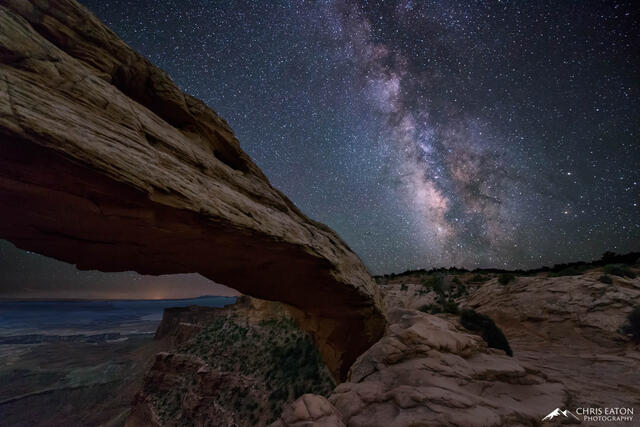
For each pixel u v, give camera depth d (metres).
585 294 18.31
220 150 9.25
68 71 4.78
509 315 19.89
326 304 12.56
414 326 8.49
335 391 6.03
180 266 7.85
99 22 6.14
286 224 9.05
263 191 9.54
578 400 6.59
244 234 7.12
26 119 3.75
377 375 6.56
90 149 4.31
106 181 4.59
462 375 6.36
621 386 7.88
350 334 14.59
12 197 4.57
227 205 6.80
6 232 5.46
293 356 30.83
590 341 14.73
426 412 4.72
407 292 33.72
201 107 8.63
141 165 5.02
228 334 42.75
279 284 10.39
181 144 6.80
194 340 46.53
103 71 6.02
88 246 6.20
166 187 5.31
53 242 5.93
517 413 5.05
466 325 10.90
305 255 9.30
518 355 13.36
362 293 12.67
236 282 9.75
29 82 4.16
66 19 5.55
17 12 4.88
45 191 4.54
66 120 4.27
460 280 36.88
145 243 6.36
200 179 6.54
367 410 5.12
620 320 15.23
